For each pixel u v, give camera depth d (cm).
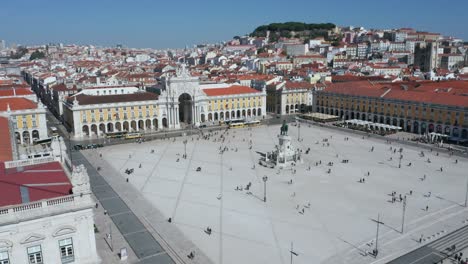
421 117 14350
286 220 7088
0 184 4706
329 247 6094
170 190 8688
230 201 8019
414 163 10675
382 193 8394
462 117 12975
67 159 5847
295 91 19675
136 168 10381
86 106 14462
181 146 12950
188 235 6506
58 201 4172
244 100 18362
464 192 8394
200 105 17012
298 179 9406
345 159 11144
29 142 13488
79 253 4388
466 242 6162
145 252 5919
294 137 14112
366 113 16662
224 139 13962
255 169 10281
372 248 6031
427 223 6875
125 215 7294
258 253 5922
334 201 7962
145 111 15712
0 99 13738
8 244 3984
